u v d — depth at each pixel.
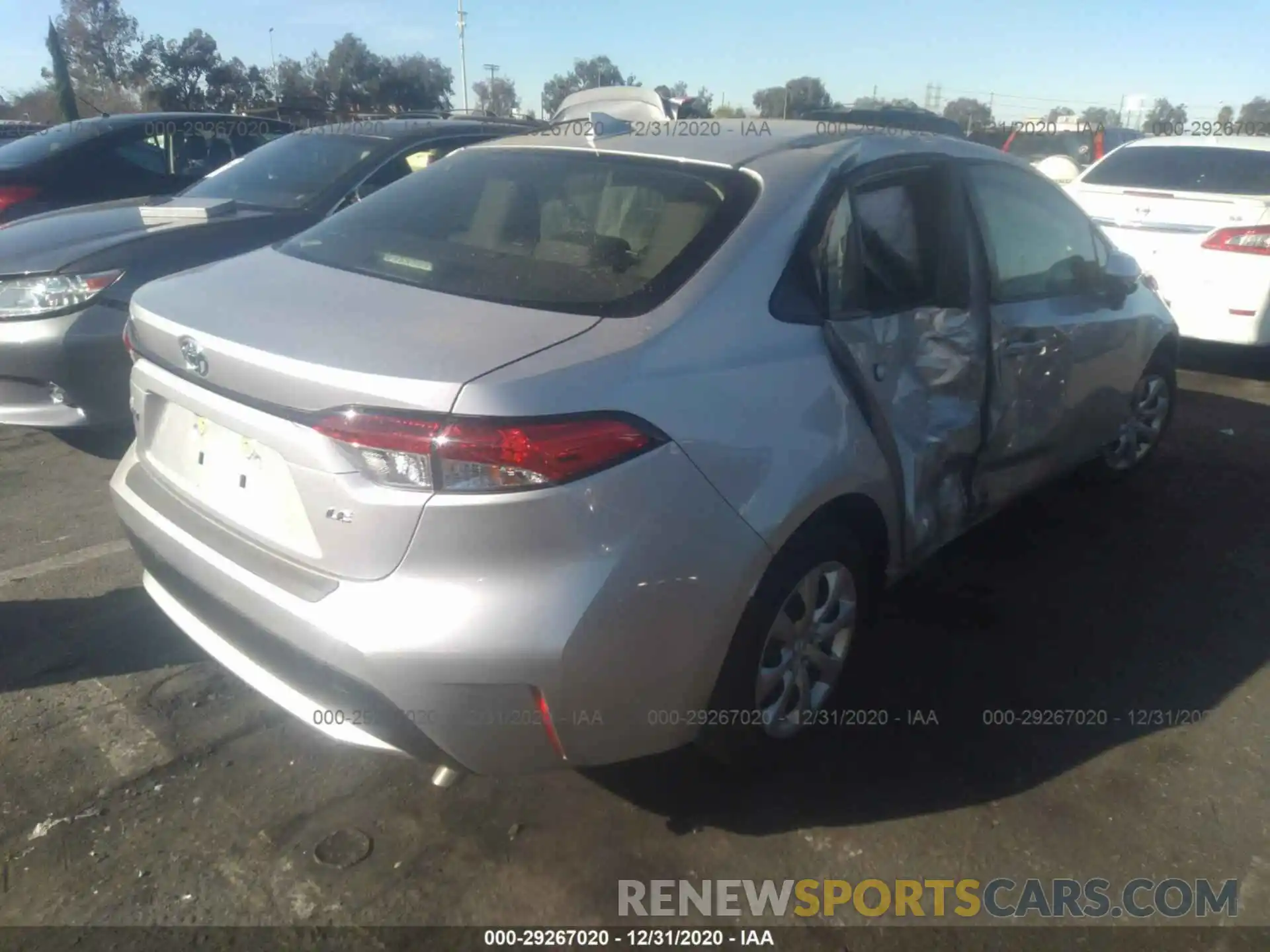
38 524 4.31
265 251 3.04
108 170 7.10
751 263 2.59
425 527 2.08
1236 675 3.44
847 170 2.94
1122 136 16.66
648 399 2.23
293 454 2.22
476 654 2.08
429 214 3.02
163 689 3.16
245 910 2.36
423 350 2.18
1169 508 4.80
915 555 3.18
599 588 2.13
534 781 2.81
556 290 2.49
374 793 2.74
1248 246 6.62
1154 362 4.84
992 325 3.37
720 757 2.67
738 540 2.37
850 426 2.71
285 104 13.27
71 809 2.64
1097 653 3.54
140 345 2.72
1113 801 2.81
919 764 2.93
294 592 2.24
